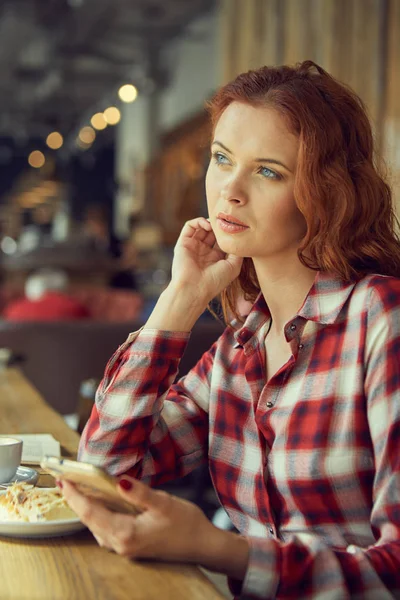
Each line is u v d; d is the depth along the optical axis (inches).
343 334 50.5
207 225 58.3
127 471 55.7
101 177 981.2
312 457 49.4
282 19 302.0
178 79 666.8
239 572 44.1
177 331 55.5
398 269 53.9
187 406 60.2
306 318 51.3
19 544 47.4
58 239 460.1
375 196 53.3
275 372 54.2
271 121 51.6
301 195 51.4
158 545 43.6
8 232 788.0
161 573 43.0
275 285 54.8
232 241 53.6
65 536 48.7
